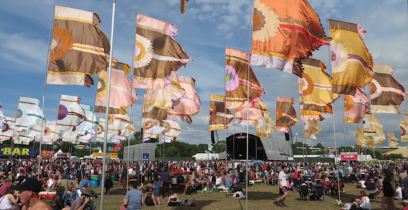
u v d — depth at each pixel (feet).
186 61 51.21
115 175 120.88
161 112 78.64
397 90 72.79
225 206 64.08
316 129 104.17
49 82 44.55
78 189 50.21
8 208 38.86
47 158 271.28
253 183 118.11
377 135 137.49
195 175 104.47
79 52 45.65
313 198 73.92
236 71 66.18
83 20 46.57
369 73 60.90
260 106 91.35
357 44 59.88
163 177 82.64
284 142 230.48
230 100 65.16
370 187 79.51
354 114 76.95
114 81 58.65
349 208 54.80
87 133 155.53
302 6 48.98
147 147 214.07
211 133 128.77
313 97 74.33
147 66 49.01
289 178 98.37
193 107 81.56
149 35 49.75
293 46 47.85
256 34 48.32
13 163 162.20
